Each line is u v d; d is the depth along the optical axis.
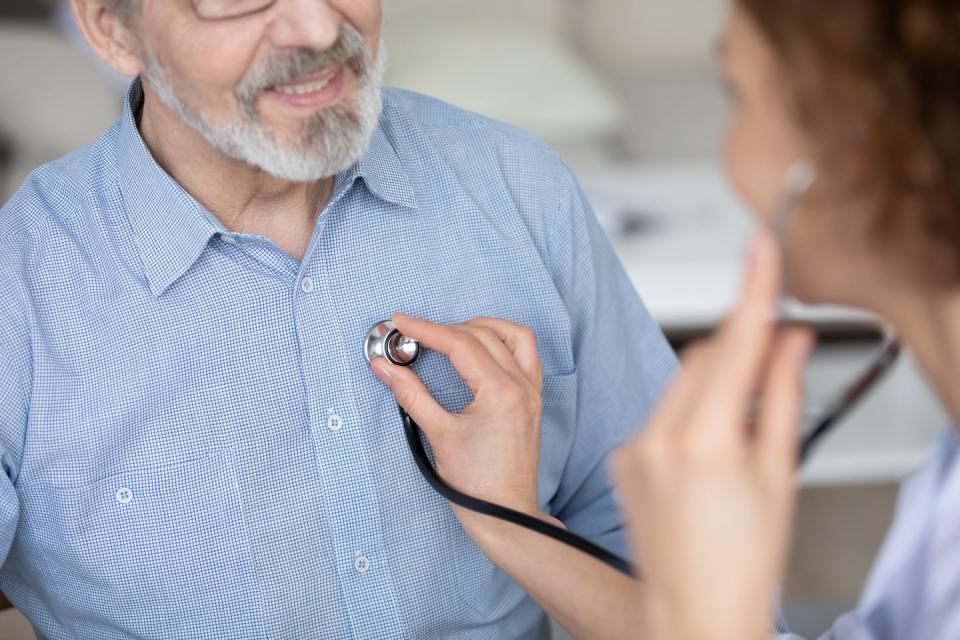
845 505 2.77
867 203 0.62
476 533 1.05
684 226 2.77
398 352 1.07
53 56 2.94
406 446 1.10
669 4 4.06
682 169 3.17
